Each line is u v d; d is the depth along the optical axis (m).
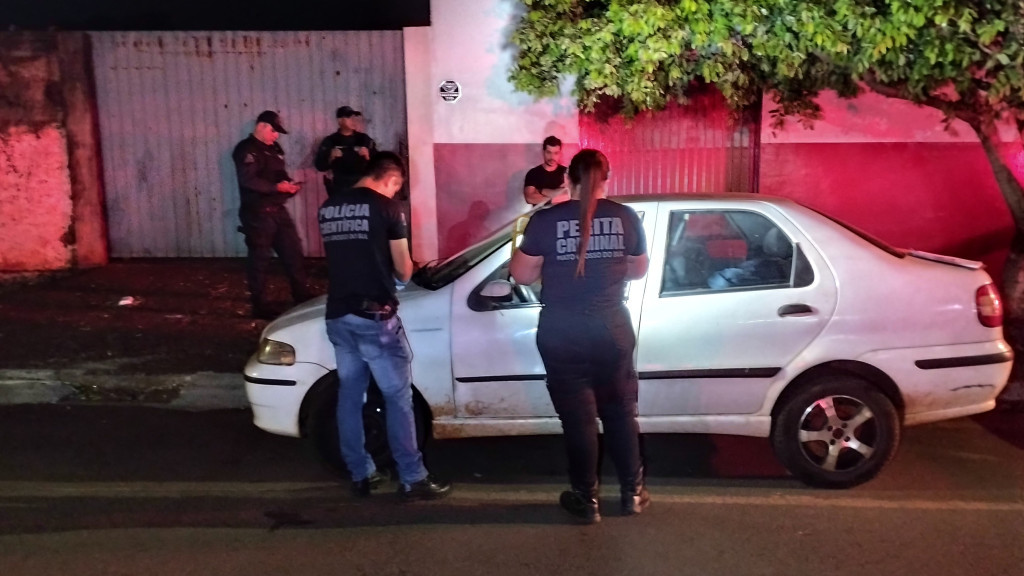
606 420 4.54
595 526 4.57
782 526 4.55
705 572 4.09
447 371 4.89
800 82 7.56
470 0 8.75
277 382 5.00
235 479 5.24
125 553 4.32
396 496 4.96
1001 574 4.07
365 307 4.53
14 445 5.78
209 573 4.12
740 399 4.86
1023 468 5.27
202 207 10.11
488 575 4.08
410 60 8.88
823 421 4.88
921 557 4.23
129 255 10.21
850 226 5.17
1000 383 4.92
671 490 5.02
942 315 4.83
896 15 5.95
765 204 4.93
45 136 9.52
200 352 7.17
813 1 6.33
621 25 6.97
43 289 9.07
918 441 5.68
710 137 9.09
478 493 5.01
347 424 4.76
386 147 9.90
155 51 9.75
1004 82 5.97
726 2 6.49
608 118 8.99
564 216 4.30
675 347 4.80
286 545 4.40
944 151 8.91
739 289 4.83
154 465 5.45
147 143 9.94
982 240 9.08
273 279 9.41
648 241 4.87
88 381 6.62
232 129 9.92
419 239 9.22
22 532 4.55
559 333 4.29
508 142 9.01
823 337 4.80
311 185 9.99
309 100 9.84
